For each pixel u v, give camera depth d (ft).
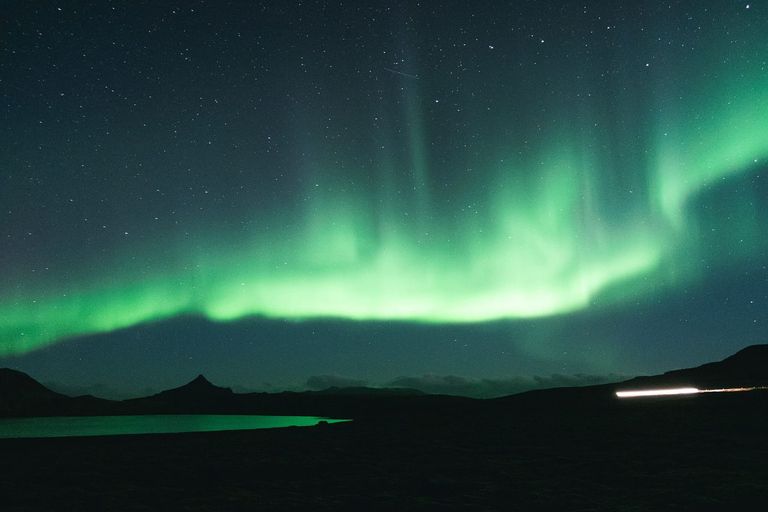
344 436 62.28
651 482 31.24
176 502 29.37
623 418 71.46
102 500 29.96
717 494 27.43
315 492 31.45
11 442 60.80
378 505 28.02
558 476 34.37
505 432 61.26
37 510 27.78
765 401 79.77
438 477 34.76
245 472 38.22
